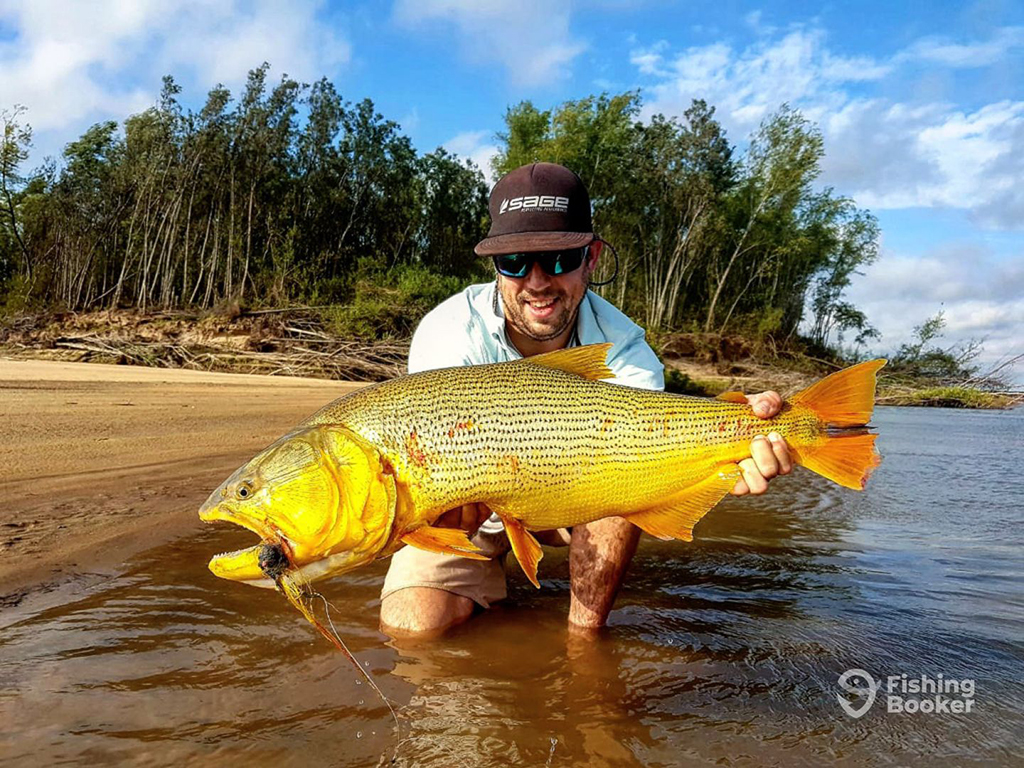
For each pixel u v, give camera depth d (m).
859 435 0.79
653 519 0.81
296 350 6.79
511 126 10.73
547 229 0.93
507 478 0.75
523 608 0.99
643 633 0.89
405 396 0.73
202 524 1.27
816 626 0.92
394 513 0.70
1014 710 0.69
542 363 0.79
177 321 8.23
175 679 0.70
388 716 0.65
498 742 0.61
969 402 8.06
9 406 2.52
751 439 0.80
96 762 0.55
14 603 0.87
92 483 1.51
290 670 0.74
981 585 1.10
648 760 0.59
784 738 0.63
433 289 9.74
